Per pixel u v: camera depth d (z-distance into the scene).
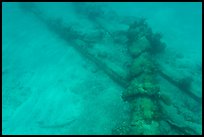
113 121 9.05
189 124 8.95
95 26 14.97
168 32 17.88
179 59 13.62
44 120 9.09
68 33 13.72
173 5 23.45
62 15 16.17
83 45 12.84
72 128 8.78
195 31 19.17
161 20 20.08
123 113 9.34
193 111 10.02
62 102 9.86
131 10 20.89
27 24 14.87
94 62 12.07
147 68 10.52
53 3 17.88
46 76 11.17
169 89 10.73
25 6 16.52
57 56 12.48
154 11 21.56
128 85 10.29
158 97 9.59
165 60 12.79
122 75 10.95
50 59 12.25
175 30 18.61
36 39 13.64
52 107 9.62
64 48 13.11
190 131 8.60
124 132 8.27
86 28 14.41
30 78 11.01
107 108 9.61
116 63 11.78
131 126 8.28
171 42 16.27
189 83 10.98
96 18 16.09
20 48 12.79
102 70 11.66
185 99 10.49
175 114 9.31
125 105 9.66
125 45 13.21
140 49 11.77
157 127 8.20
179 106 9.88
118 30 14.51
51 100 9.92
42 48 13.00
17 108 9.49
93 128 8.78
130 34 13.12
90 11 16.45
